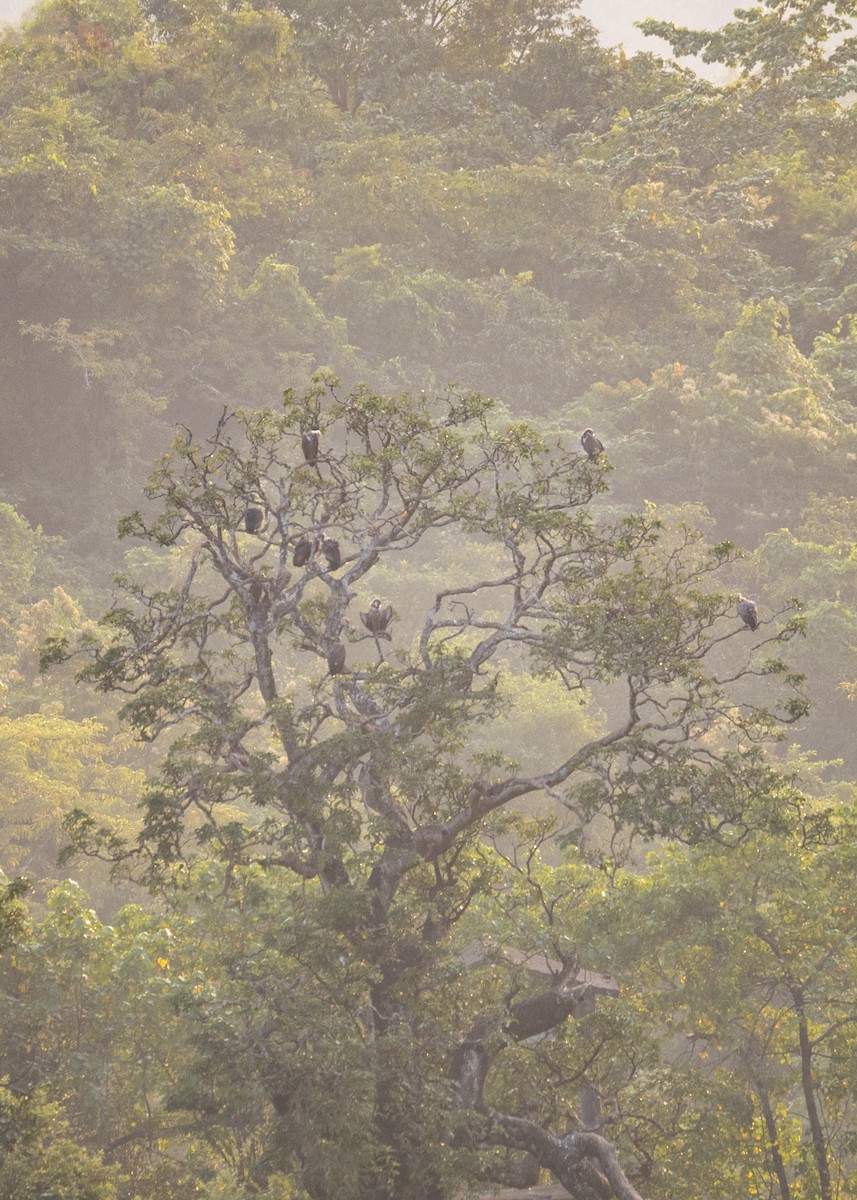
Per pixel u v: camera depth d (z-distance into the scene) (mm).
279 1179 65750
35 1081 75188
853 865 78938
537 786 61969
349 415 65688
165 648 64562
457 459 66062
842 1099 80500
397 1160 57156
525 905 73562
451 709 62312
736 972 78500
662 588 61062
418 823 65875
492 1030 62750
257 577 64562
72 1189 57781
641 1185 70375
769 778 60375
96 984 76188
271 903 76000
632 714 60594
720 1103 73688
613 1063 69000
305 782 59406
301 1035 56000
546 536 66000
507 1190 73312
